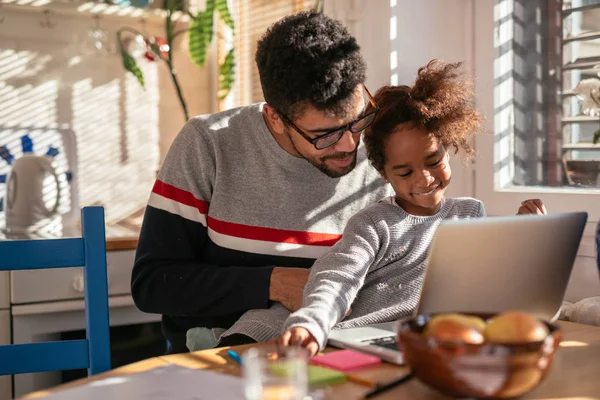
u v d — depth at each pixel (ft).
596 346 3.46
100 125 8.90
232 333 4.55
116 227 8.47
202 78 9.51
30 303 6.72
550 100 6.09
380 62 6.63
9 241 3.81
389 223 4.39
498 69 6.40
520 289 3.42
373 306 4.31
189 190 5.13
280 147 4.96
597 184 5.73
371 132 4.54
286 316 4.48
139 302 5.03
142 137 9.16
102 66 8.88
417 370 2.55
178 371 2.90
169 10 8.73
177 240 5.09
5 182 7.97
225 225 5.06
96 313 3.85
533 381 2.42
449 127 4.33
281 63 4.37
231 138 5.17
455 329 2.54
